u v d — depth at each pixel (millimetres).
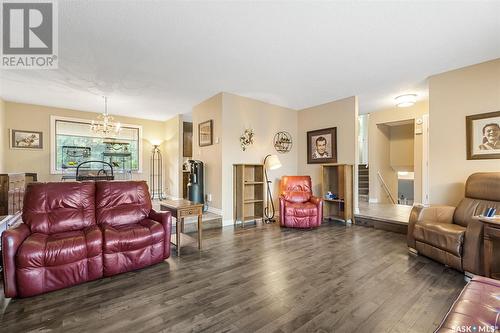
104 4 2020
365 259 2762
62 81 3826
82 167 5930
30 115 5254
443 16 2182
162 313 1720
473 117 3156
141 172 6793
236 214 4492
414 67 3305
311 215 4160
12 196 3766
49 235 2318
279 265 2592
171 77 3684
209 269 2490
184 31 2434
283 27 2367
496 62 3014
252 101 4848
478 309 1091
